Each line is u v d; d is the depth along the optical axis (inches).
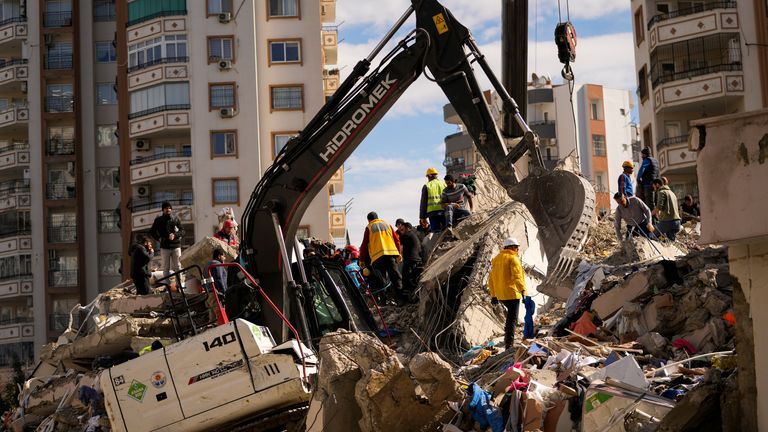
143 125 2187.5
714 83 1793.8
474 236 816.3
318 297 691.4
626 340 594.2
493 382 522.0
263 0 2153.1
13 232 2500.0
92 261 2471.7
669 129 1879.9
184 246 2124.8
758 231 376.8
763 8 1779.0
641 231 785.6
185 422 578.6
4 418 904.3
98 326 902.4
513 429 470.3
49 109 2506.2
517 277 641.0
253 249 684.1
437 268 789.9
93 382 768.3
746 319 396.5
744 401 394.6
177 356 584.7
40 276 2474.2
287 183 680.4
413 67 670.5
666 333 584.4
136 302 929.5
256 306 673.6
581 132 2876.5
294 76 2133.4
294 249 702.5
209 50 2154.3
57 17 2522.1
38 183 2492.6
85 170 2485.2
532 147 663.8
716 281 578.9
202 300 800.9
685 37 1834.4
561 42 721.0
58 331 2463.1
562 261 657.0
